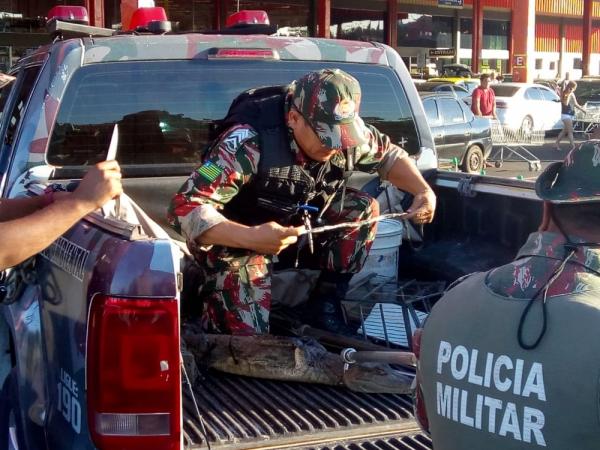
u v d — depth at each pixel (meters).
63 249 2.51
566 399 1.71
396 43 33.41
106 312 2.20
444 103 16.17
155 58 3.93
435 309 2.05
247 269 3.18
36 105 3.81
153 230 2.88
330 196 3.38
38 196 2.97
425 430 2.20
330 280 3.69
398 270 4.20
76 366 2.35
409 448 2.64
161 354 2.21
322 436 2.66
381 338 3.40
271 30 4.29
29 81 4.30
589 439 1.70
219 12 27.14
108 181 2.23
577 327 1.74
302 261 3.62
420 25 35.19
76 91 3.82
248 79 4.07
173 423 2.24
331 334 3.38
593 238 1.89
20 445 2.81
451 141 16.02
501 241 3.95
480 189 4.00
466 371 1.88
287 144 3.19
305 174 3.24
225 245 3.02
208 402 2.82
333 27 31.92
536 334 1.78
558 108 23.45
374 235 3.56
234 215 3.34
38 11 21.70
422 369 2.04
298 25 28.56
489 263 3.99
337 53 4.23
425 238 4.29
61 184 3.52
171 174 3.96
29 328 2.74
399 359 2.85
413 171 3.60
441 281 4.02
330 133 3.08
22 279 2.79
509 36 39.47
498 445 1.81
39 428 2.65
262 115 3.20
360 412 2.81
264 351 2.98
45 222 2.16
